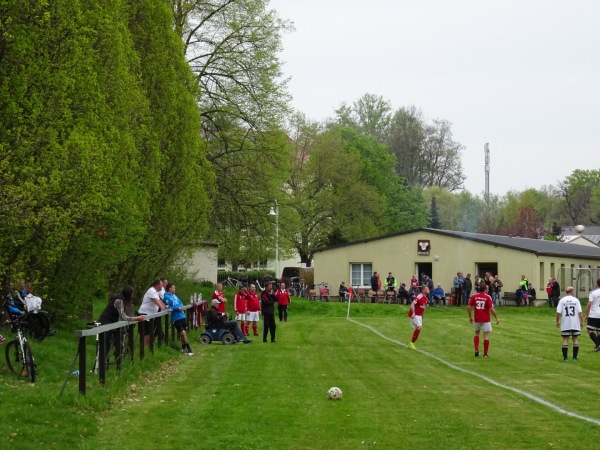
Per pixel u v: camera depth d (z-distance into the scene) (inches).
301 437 498.6
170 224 1290.6
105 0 1001.5
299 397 650.2
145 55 1258.6
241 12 1839.3
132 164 1026.1
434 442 490.9
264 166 1903.3
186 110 1296.8
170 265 1469.0
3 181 708.0
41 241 817.5
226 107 1839.3
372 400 641.6
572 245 2928.2
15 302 853.8
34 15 822.5
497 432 521.0
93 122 887.7
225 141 1865.2
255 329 1322.6
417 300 1103.0
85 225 901.2
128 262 1249.4
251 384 725.3
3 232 769.6
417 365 906.1
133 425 522.3
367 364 909.8
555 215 5305.1
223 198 1899.6
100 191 819.4
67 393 592.1
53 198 775.7
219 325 1167.6
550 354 1042.7
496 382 761.0
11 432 479.8
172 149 1286.9
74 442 474.0
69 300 982.4
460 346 1157.1
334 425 535.8
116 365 724.0
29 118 793.6
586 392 697.6
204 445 471.2
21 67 804.0
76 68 863.1
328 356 995.9
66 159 778.2
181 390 680.4
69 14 860.0
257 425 528.7
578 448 478.3
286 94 1891.0
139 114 1133.7
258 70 1849.2
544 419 565.6
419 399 649.6
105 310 761.0
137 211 1004.6
